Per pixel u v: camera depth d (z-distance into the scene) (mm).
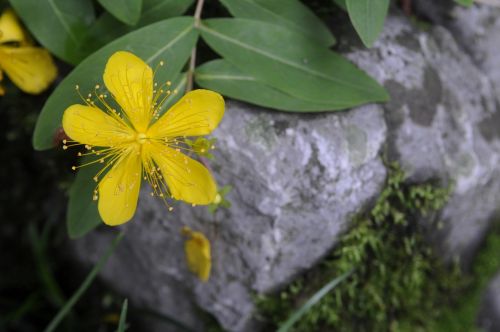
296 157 353
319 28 350
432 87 376
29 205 455
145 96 317
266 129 353
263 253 370
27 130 423
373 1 326
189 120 319
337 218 365
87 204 336
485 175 384
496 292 433
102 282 426
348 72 345
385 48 374
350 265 379
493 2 368
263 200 356
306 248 371
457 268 415
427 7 402
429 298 413
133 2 330
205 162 353
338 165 355
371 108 362
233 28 343
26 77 354
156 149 325
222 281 384
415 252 391
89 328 436
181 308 408
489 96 396
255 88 343
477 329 430
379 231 379
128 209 319
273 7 350
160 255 394
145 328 422
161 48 332
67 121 311
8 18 347
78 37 342
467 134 381
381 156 363
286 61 343
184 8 346
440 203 379
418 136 369
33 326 448
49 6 340
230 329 395
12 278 460
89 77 324
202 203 320
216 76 344
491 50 408
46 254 444
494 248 424
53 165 419
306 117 355
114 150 326
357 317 396
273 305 385
